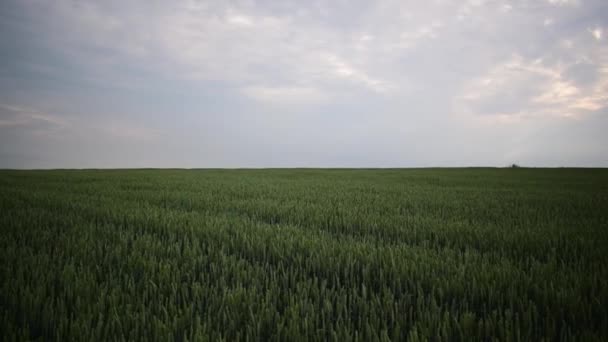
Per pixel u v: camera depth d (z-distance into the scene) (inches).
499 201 357.7
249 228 197.8
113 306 90.1
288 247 154.3
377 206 308.8
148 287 106.8
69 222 216.5
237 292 97.9
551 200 367.6
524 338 79.5
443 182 707.4
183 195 382.9
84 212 257.6
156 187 508.1
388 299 97.6
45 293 100.9
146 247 153.1
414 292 106.5
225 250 159.0
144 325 81.4
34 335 84.0
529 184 659.4
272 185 560.4
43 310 86.7
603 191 497.0
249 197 380.5
